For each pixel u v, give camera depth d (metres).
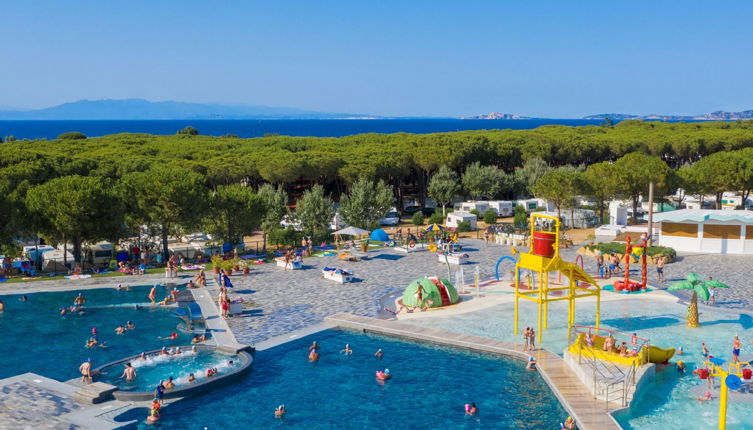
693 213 67.50
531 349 35.25
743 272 55.59
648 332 38.91
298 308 45.25
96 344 37.41
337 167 105.69
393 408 28.27
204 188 66.50
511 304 46.03
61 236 60.47
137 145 128.88
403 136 150.25
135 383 30.92
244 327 40.59
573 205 84.94
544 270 36.50
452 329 39.41
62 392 29.91
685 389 30.17
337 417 27.39
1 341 38.16
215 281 54.94
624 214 84.31
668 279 53.69
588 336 34.09
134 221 63.19
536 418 27.22
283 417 27.39
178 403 28.88
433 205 113.69
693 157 138.62
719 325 40.25
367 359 34.69
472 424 26.66
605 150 130.62
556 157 127.12
